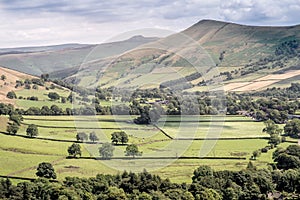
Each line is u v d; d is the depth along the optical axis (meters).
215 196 50.94
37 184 60.91
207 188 51.78
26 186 60.25
